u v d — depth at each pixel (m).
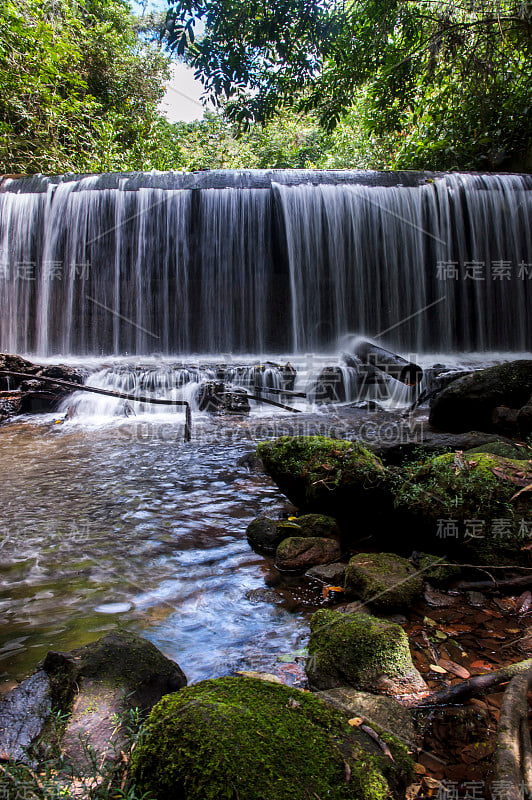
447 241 9.97
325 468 2.97
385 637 1.84
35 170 11.48
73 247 9.84
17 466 4.46
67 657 1.66
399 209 9.91
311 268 9.98
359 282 10.04
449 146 12.09
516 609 2.21
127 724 1.45
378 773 1.26
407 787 1.34
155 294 10.04
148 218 9.85
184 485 3.97
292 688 1.55
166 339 10.13
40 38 10.78
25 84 10.86
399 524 2.81
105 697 1.53
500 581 2.36
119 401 6.80
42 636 2.05
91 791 1.21
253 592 2.41
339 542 2.89
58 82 12.28
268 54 8.24
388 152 15.57
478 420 4.99
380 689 1.72
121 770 1.29
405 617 2.18
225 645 2.00
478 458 2.76
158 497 3.71
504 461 2.73
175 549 2.88
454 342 10.19
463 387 5.09
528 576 2.36
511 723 1.45
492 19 8.36
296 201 9.85
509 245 9.95
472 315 10.16
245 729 1.30
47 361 9.11
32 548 2.86
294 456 3.17
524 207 9.86
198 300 10.09
